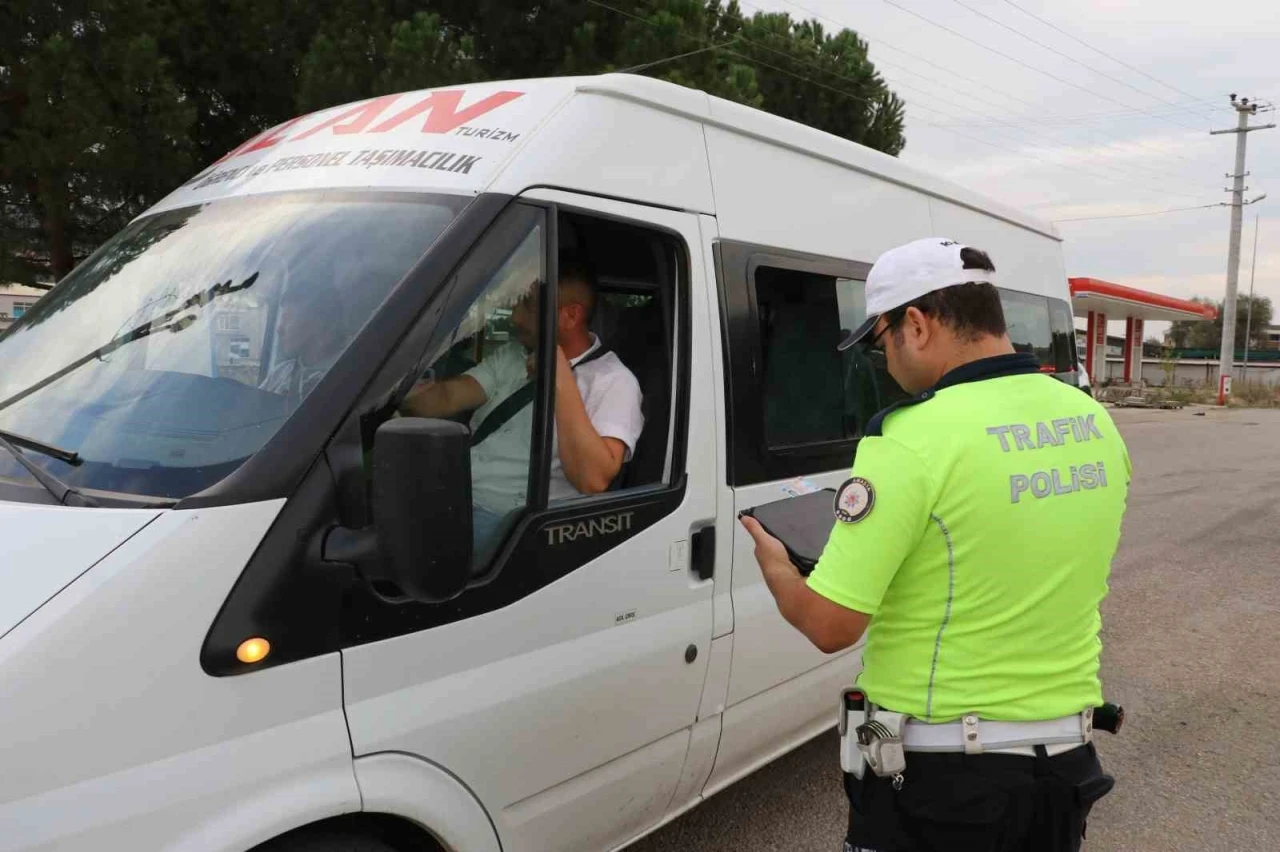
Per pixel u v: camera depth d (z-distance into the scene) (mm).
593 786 2580
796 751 4328
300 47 9727
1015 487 1753
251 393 2059
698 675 2883
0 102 8734
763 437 3111
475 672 2215
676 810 2990
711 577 2908
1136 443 18547
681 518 2787
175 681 1709
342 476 1907
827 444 3449
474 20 10547
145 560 1705
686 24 10547
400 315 2066
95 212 9570
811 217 3465
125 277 2535
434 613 2111
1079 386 6066
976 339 1879
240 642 1779
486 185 2334
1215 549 8562
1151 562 8070
